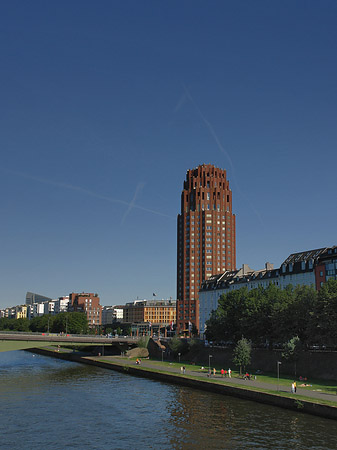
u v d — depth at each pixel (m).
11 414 69.75
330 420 61.66
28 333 147.88
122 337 175.00
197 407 73.00
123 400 80.69
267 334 114.44
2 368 137.62
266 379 92.94
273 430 57.81
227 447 51.84
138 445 53.53
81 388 95.06
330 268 144.50
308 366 97.38
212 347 139.38
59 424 63.53
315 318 95.25
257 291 125.75
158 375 109.00
